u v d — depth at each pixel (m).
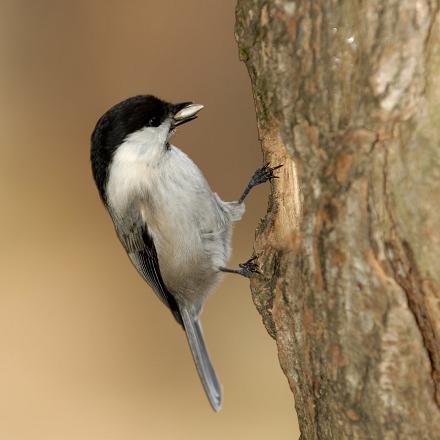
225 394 15.72
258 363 16.47
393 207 5.41
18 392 15.88
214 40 21.55
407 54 5.28
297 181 6.30
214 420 15.18
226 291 18.23
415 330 5.51
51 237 19.91
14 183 20.86
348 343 5.80
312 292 6.08
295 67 6.00
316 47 5.78
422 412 5.59
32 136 21.64
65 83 22.08
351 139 5.59
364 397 5.77
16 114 21.91
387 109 5.38
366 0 5.42
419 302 5.47
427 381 5.54
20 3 22.16
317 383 6.20
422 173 5.27
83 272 19.14
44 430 14.96
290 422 14.90
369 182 5.51
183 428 15.05
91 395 15.91
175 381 16.39
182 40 21.66
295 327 6.48
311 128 5.98
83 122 21.75
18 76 22.19
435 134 5.23
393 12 5.30
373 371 5.70
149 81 21.73
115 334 17.61
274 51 6.12
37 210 20.41
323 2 5.66
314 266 6.04
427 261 5.34
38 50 22.22
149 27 21.81
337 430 6.04
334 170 5.75
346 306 5.76
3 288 18.53
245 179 20.28
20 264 19.14
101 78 21.91
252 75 6.50
